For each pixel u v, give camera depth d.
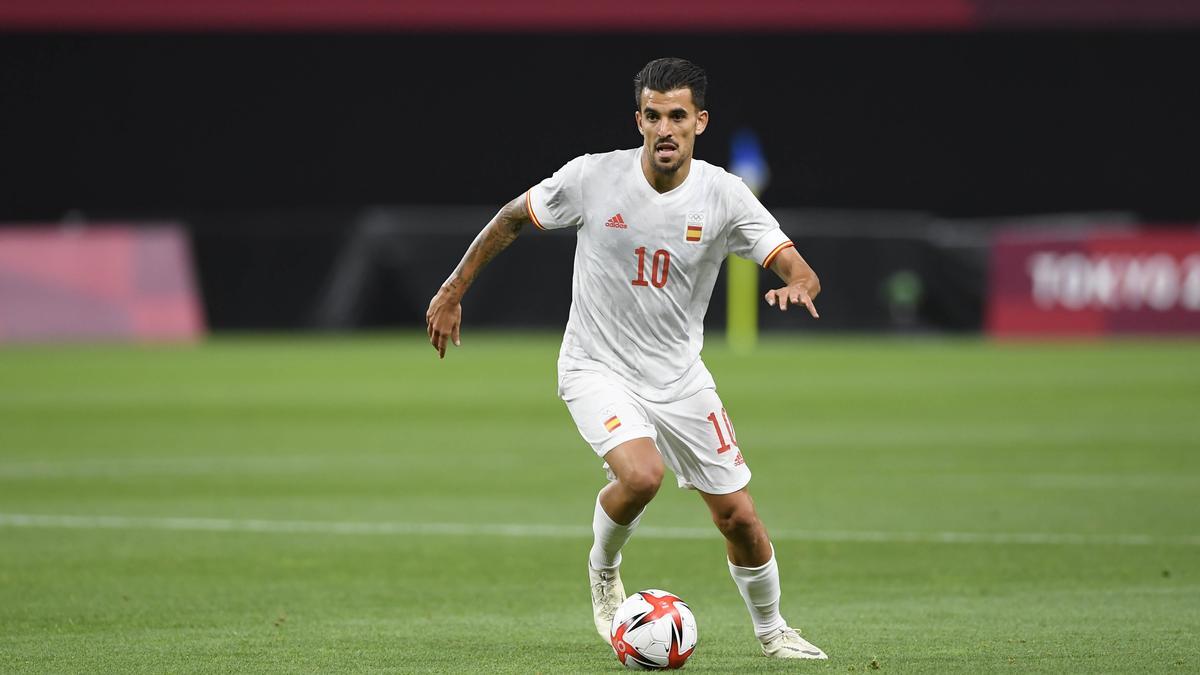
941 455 48.69
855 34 129.50
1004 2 112.31
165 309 104.19
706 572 30.84
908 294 104.50
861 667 21.66
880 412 61.19
